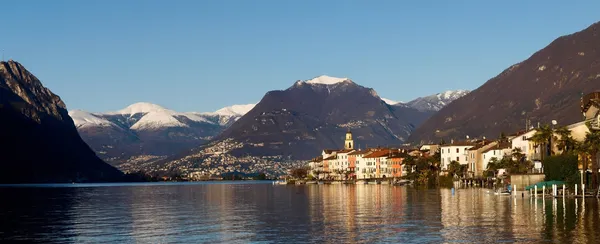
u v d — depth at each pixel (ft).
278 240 263.70
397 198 519.19
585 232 267.18
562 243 241.76
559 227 283.38
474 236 263.29
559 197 450.71
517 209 367.66
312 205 456.04
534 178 521.24
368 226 303.48
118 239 274.98
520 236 260.21
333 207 428.97
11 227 323.98
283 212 394.11
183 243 261.03
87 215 396.78
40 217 384.06
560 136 547.90
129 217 375.45
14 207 488.44
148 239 273.54
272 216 365.40
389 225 305.73
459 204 421.18
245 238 271.28
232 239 269.44
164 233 291.99
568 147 525.34
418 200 481.05
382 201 482.28
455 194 556.92
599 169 491.31
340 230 290.56
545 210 356.38
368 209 402.11
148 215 388.98
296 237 270.87
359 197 553.64
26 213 419.13
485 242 247.91
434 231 280.72
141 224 331.57
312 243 254.06
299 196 608.60
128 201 569.23
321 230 291.79
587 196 452.35
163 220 352.08
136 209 448.24
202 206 471.21
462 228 288.51
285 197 593.42
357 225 308.60
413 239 259.19
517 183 524.93
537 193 483.10
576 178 475.31
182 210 428.56
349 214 368.07
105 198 648.79
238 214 384.47
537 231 272.51
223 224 324.60
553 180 498.69
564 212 343.67
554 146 558.56
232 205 477.36
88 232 300.40
